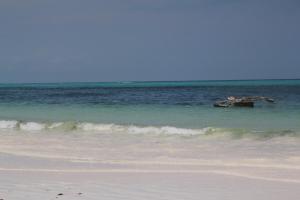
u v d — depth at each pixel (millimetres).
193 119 23891
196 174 10016
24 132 19859
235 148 14547
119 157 13156
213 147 14852
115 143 16156
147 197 7633
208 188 8406
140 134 18344
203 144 15539
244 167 11133
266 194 7906
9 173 10242
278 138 16125
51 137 18078
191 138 16938
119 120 23641
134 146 15375
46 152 14352
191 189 8312
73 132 19422
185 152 13953
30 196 7641
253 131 17578
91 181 9133
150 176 9773
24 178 9508
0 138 17984
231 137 16719
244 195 7820
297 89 78562
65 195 7730
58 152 14320
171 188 8398
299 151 13602
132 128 19453
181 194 7875
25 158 13062
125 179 9375
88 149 14883
